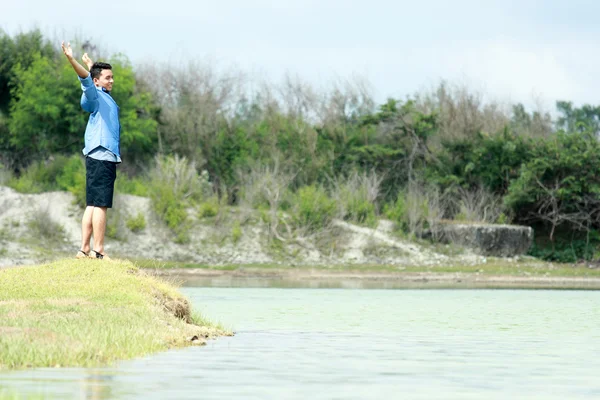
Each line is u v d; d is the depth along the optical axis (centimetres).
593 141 9475
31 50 10788
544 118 11088
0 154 10000
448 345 2405
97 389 1472
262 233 8600
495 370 1878
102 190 2659
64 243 8075
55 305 2244
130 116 9756
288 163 9900
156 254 8169
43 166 9256
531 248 9156
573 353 2239
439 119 10338
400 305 4209
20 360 1714
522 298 4953
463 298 4888
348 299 4647
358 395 1490
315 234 8575
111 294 2403
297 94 11294
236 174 9962
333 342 2431
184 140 10362
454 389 1591
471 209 9275
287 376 1712
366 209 8969
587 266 8794
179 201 8625
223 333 2583
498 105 11069
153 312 2355
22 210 8394
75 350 1805
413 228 8831
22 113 9619
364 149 10156
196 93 10838
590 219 9206
